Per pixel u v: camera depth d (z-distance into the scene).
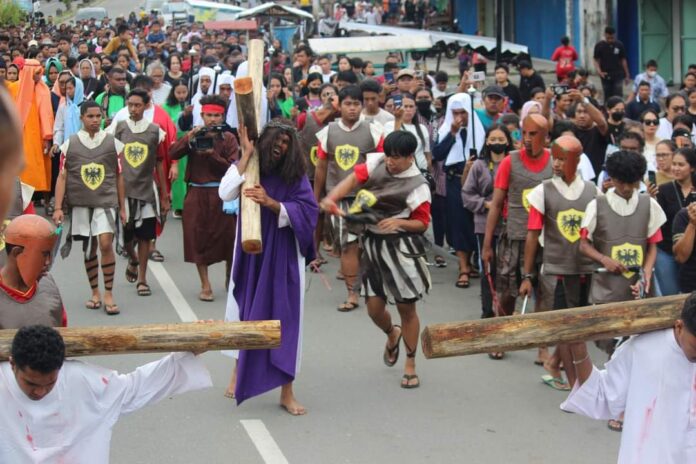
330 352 8.13
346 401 7.02
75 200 9.04
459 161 10.24
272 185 6.56
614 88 21.23
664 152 8.35
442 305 9.63
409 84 11.98
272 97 13.85
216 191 9.42
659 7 26.50
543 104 10.70
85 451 4.16
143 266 9.81
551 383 7.35
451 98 10.46
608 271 6.66
